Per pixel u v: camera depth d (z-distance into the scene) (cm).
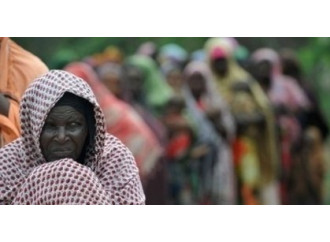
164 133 2558
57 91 896
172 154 2562
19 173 924
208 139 2611
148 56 2670
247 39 3070
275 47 3084
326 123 2856
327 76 3052
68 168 889
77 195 885
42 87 902
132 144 2348
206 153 2597
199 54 2752
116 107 2373
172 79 2639
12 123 1111
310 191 2809
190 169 2575
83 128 909
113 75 2473
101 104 2389
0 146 1106
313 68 3053
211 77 2698
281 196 2762
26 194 895
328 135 2861
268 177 2720
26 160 923
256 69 2783
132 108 2502
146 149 2358
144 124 2420
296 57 2934
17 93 1145
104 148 942
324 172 2841
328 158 2855
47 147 905
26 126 912
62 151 904
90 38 2814
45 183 889
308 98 2842
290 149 2780
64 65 2636
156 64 2641
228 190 2617
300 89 2841
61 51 2742
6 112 1114
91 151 922
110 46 2703
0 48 1151
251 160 2684
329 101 3030
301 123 2812
